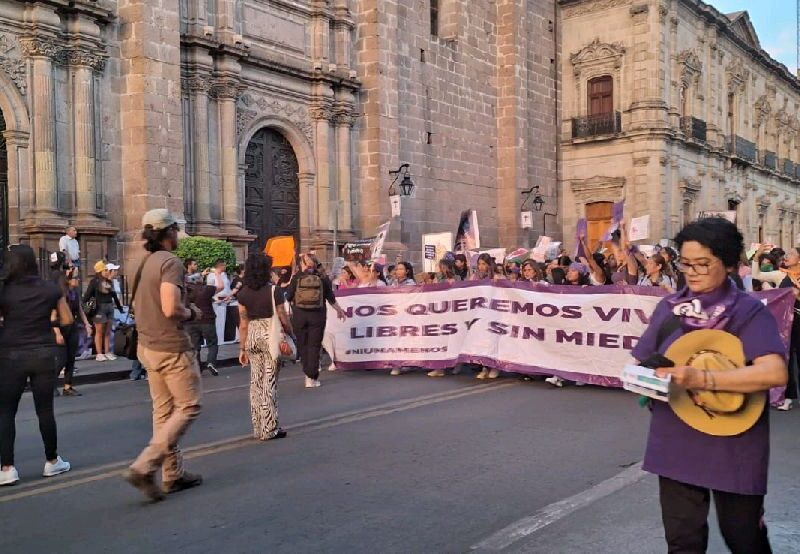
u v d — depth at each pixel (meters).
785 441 8.02
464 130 29.86
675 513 3.36
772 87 48.56
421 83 27.61
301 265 12.05
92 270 17.34
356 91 25.11
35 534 5.42
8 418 6.71
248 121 21.72
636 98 34.12
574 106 35.84
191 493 6.32
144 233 6.39
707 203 39.16
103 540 5.28
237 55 20.72
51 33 16.77
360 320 13.50
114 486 6.59
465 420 9.03
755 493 3.21
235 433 8.55
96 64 17.62
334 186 24.56
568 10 35.78
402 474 6.74
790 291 9.42
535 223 33.47
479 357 12.42
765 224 47.72
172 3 18.67
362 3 25.25
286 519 5.63
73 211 17.36
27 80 16.67
